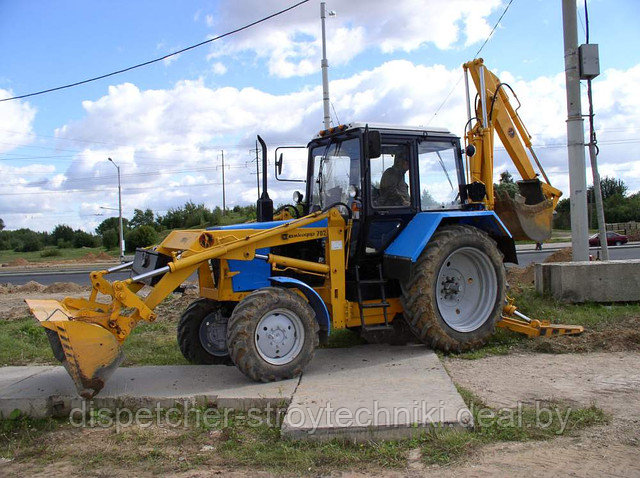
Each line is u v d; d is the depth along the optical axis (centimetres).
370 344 730
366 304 660
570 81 923
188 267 580
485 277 707
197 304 677
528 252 3003
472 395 508
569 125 927
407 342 730
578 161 920
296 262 626
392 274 669
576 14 920
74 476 404
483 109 786
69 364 511
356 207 645
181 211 6400
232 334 554
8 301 1399
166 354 727
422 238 652
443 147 736
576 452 400
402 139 694
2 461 436
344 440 430
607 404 487
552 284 864
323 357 665
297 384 550
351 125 673
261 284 628
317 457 408
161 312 1030
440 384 527
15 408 526
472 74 849
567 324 744
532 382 552
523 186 885
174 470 407
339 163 700
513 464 386
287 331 578
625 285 839
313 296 609
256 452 425
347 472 388
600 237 961
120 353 527
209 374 605
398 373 575
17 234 7244
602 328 728
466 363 632
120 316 547
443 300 699
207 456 428
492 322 694
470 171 785
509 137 863
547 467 379
